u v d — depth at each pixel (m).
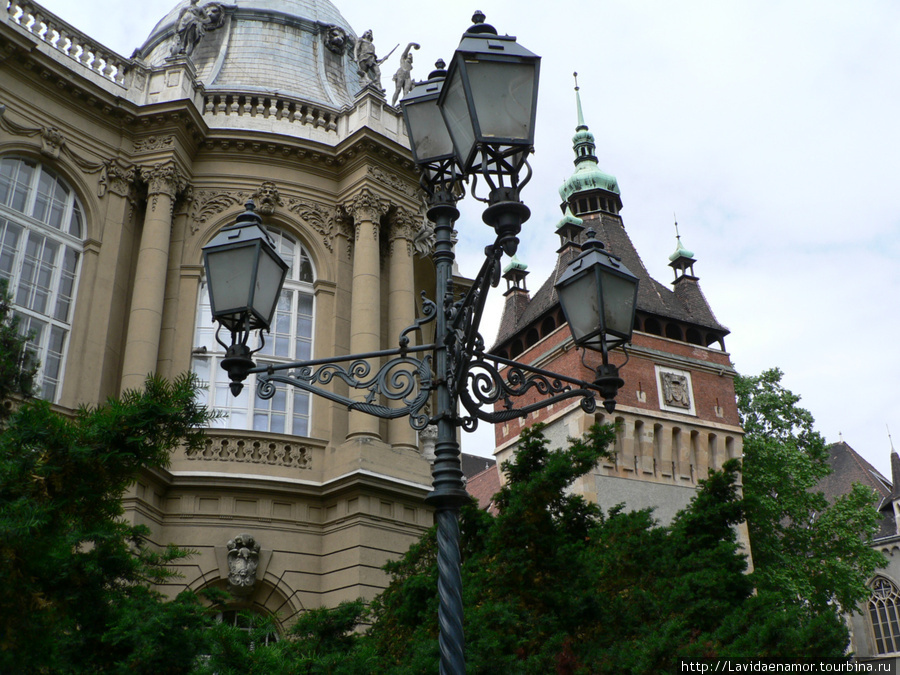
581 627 11.02
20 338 9.74
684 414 52.03
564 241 60.34
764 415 46.84
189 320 20.75
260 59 25.95
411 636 11.16
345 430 20.77
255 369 7.29
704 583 11.93
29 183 19.48
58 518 6.66
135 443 6.86
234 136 22.31
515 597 10.49
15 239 18.83
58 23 20.86
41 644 6.15
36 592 6.12
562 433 49.56
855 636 73.75
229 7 26.70
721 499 14.09
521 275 64.56
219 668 8.09
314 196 22.89
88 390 18.88
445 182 7.94
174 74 22.23
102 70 21.78
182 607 8.11
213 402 20.28
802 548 42.81
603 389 7.53
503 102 6.31
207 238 21.66
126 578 7.93
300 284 22.14
